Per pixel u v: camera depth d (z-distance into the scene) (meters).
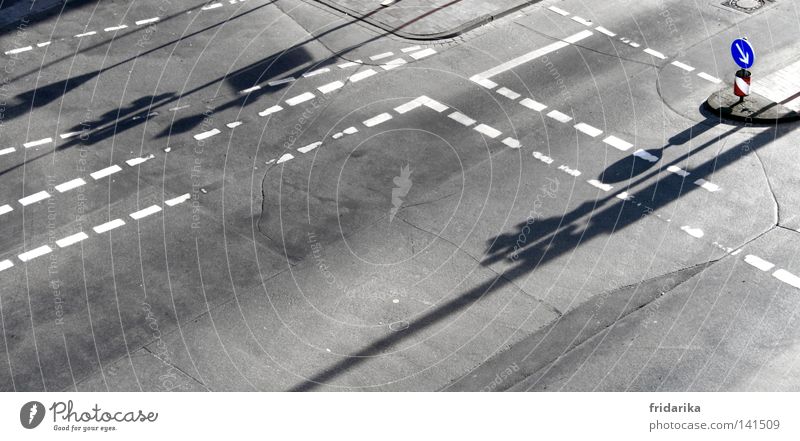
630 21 23.31
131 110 20.52
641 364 13.70
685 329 14.29
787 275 15.27
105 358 14.08
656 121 19.42
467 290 15.21
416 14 23.83
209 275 15.67
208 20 24.09
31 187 18.11
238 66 22.00
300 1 24.89
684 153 18.38
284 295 15.20
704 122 19.33
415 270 15.65
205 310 14.94
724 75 20.92
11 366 13.96
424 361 13.89
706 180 17.59
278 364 13.88
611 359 13.80
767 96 19.95
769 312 14.55
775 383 13.30
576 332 14.32
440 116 19.83
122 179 18.25
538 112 19.86
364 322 14.62
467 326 14.50
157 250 16.28
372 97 20.58
